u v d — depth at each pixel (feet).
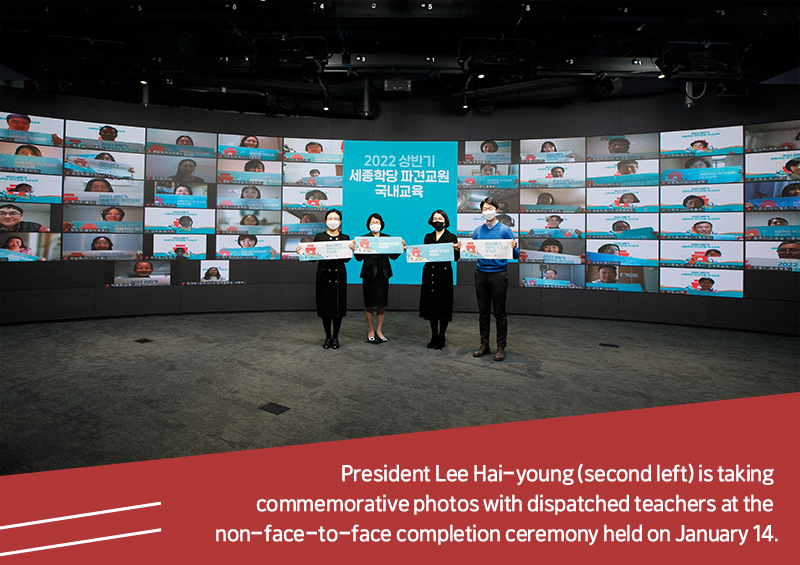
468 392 10.01
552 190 20.34
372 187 21.26
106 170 18.86
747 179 17.44
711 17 14.07
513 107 20.61
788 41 16.29
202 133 20.11
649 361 12.84
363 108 19.10
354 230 21.27
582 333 16.87
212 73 17.49
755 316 17.34
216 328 17.15
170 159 19.74
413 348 14.24
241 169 20.59
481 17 14.35
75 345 14.17
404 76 17.87
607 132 19.58
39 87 17.83
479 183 20.97
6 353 13.12
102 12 14.29
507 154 20.74
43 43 16.61
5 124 17.30
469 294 21.26
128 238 19.26
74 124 18.34
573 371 11.74
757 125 17.25
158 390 9.94
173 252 19.90
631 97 19.20
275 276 21.07
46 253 18.02
